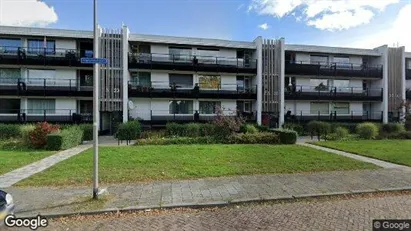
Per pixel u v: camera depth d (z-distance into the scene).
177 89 25.50
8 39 22.75
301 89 28.61
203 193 6.94
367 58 30.72
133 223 5.21
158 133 20.31
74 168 9.42
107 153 12.32
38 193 6.84
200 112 26.36
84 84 24.25
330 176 8.84
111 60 23.53
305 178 8.55
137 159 10.94
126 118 23.61
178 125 20.52
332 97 28.66
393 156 12.14
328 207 6.12
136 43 25.05
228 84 26.98
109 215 5.63
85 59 6.25
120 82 23.73
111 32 23.55
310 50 28.31
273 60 27.09
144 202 6.23
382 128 22.59
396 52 30.64
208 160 10.87
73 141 16.02
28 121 22.59
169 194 6.84
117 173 8.79
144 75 25.45
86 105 24.72
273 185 7.72
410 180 8.37
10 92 22.12
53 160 11.19
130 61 23.98
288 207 6.14
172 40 25.11
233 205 6.27
